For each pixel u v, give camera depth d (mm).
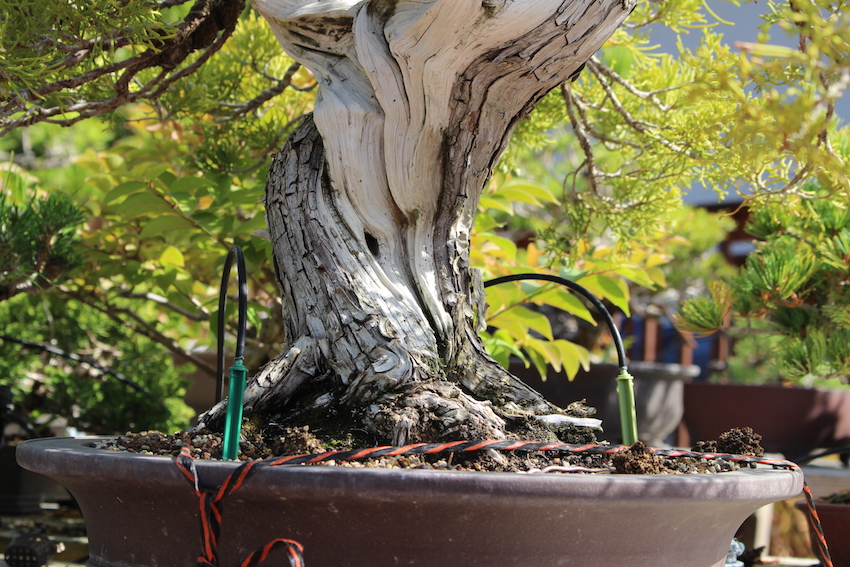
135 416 2541
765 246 2059
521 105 1181
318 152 1225
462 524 794
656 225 2000
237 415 926
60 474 929
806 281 1997
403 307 1142
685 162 1671
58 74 1227
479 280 1290
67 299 2271
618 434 2732
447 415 1001
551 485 764
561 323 3645
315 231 1171
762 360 4359
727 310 2062
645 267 2426
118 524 945
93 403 2527
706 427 3066
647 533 849
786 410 2916
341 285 1137
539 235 2002
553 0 1019
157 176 1807
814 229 1926
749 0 1263
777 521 2195
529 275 1308
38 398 2699
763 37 725
